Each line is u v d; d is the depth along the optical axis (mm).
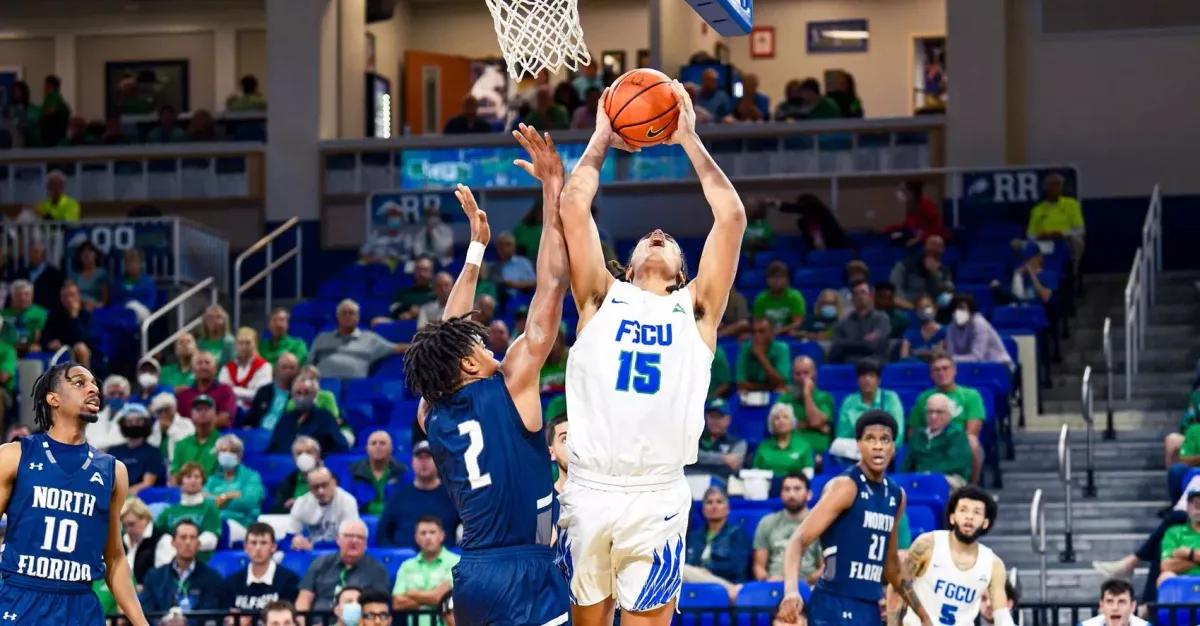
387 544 12633
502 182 22453
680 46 24438
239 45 27062
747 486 13289
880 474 8391
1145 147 21453
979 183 21109
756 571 11961
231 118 24312
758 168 22141
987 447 14820
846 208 21797
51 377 7293
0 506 7172
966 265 19125
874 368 14062
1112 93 21578
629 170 22391
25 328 18219
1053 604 10102
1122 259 21375
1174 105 21406
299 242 23016
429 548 11594
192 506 13055
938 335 16531
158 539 12711
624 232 22359
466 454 5578
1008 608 9156
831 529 8375
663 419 5449
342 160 23031
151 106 25484
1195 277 19922
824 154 21953
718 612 10367
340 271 22906
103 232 20250
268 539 11953
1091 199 21547
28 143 24000
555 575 5609
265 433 15539
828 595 8398
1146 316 18922
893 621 9062
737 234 5688
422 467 12633
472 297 6293
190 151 23266
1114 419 16719
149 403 16297
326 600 11727
